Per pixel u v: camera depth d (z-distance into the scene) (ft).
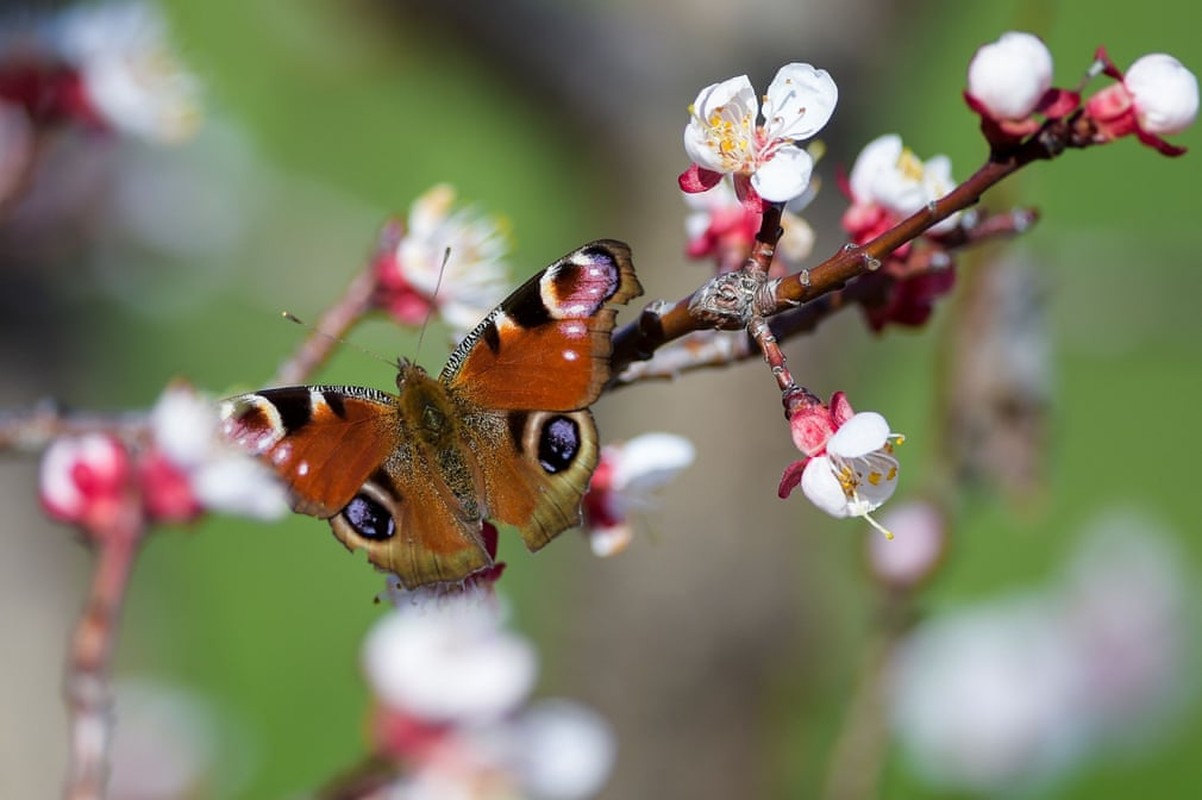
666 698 2.86
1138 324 2.85
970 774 2.52
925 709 2.52
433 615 1.93
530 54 2.82
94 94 2.14
